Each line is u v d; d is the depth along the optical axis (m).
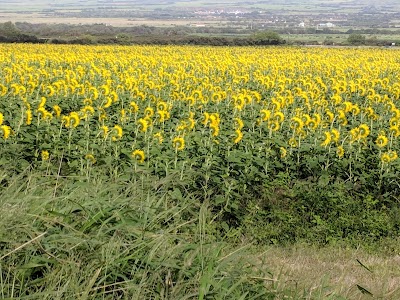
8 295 3.37
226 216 8.67
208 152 9.58
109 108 14.12
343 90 17.55
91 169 7.98
